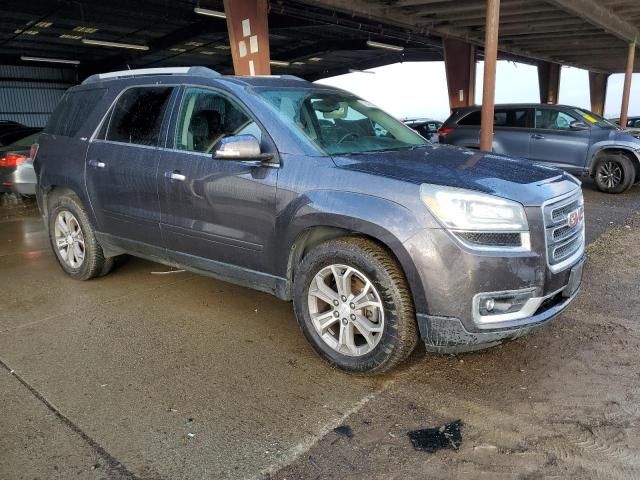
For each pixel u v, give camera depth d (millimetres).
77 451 2602
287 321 4176
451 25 16156
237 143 3318
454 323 2910
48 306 4527
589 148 10633
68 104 5148
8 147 9555
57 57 27078
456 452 2582
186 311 4383
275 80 4164
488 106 7652
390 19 13781
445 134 12359
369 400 3043
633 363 3426
